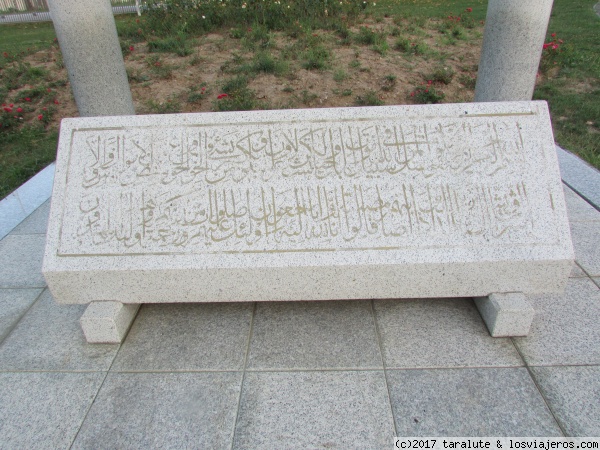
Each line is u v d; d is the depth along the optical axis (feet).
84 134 9.95
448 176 9.40
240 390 8.34
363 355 8.98
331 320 9.87
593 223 13.01
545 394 8.06
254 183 9.49
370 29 31.24
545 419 7.64
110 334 9.38
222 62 27.81
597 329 9.38
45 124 23.44
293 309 10.24
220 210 9.36
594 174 15.70
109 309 9.34
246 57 28.30
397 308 10.14
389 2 43.78
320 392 8.24
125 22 37.47
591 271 11.07
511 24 13.43
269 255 9.05
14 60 30.17
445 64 27.45
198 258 9.09
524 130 9.63
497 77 14.30
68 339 9.71
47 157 20.01
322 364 8.81
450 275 9.11
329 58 27.68
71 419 7.97
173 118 9.97
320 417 7.79
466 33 32.50
